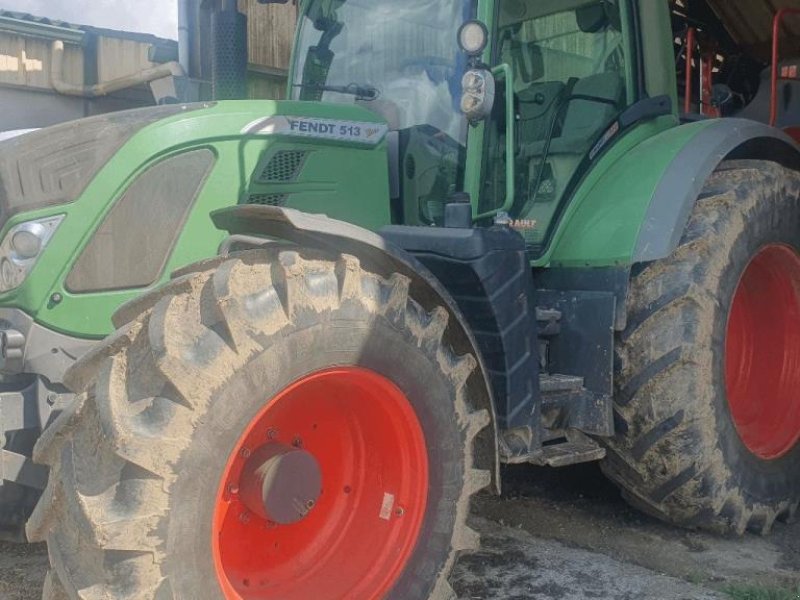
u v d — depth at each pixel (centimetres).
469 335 258
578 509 382
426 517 248
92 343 269
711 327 322
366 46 348
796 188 367
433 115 325
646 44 373
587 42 356
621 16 365
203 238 287
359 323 229
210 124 290
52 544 206
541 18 340
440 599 250
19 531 263
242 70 365
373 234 237
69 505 199
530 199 341
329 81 360
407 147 330
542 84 343
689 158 332
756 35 532
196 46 445
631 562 325
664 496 334
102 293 271
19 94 955
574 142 349
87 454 204
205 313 212
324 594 240
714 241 326
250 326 210
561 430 325
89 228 269
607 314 319
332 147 315
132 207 275
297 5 394
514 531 355
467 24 279
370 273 237
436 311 251
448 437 250
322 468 254
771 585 305
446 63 323
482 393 263
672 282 321
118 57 1012
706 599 292
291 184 305
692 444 321
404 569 245
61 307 265
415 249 282
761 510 349
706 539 351
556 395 316
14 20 923
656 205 321
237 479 227
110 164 272
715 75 556
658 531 358
